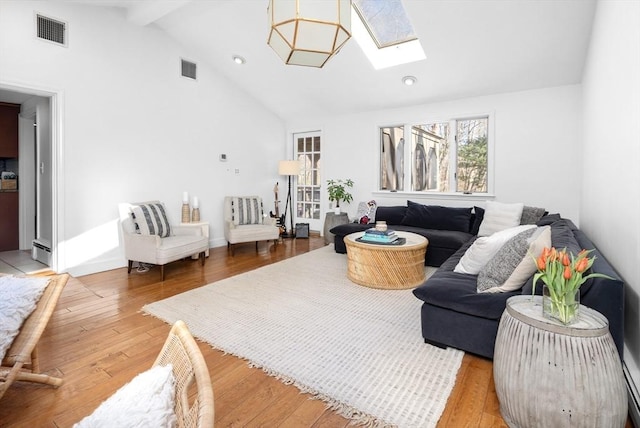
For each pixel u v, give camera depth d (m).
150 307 2.80
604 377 1.24
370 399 1.65
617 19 1.99
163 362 0.92
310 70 4.79
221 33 4.30
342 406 1.61
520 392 1.35
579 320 1.37
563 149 4.18
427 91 4.77
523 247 1.93
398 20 3.98
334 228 4.88
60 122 3.47
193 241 3.98
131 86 4.07
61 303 2.89
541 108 4.29
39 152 4.06
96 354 2.06
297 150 6.65
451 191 5.00
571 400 1.25
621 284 1.49
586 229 3.42
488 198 4.71
